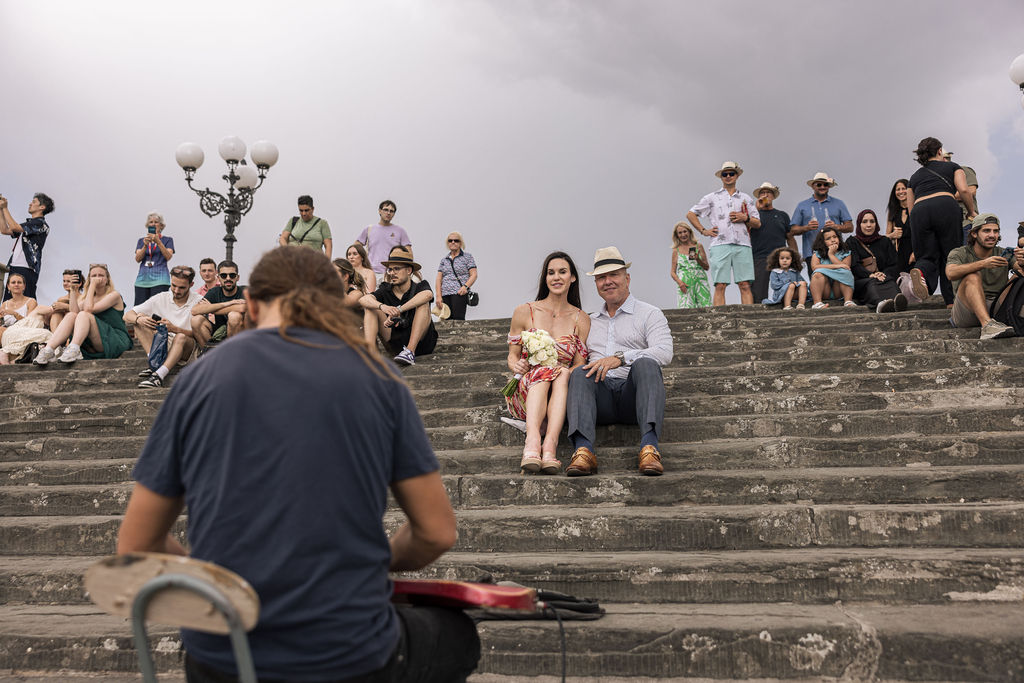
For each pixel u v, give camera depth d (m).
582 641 3.21
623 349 5.26
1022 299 6.44
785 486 4.32
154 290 11.49
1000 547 3.76
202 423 1.65
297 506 1.61
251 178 11.88
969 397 5.30
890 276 9.24
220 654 1.63
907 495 4.21
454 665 2.04
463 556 3.90
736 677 3.12
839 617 3.25
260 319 1.90
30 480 5.43
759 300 11.29
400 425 1.81
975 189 8.92
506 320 9.69
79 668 3.45
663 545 3.98
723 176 11.02
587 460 4.61
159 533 1.72
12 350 8.86
